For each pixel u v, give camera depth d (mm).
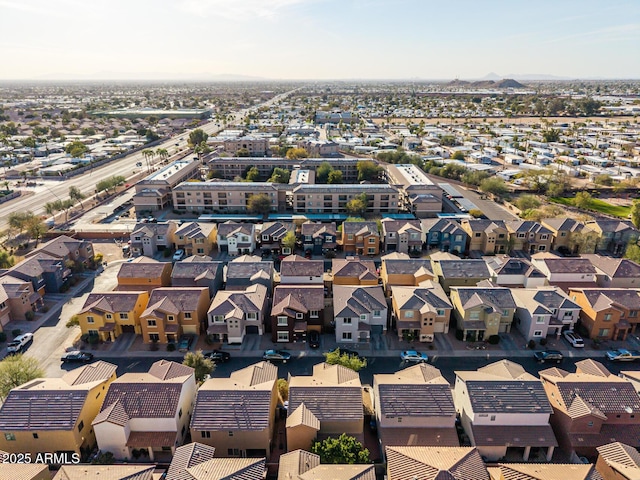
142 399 44156
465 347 62375
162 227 93938
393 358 60094
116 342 63250
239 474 35750
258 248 96375
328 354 54531
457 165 157875
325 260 89500
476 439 42938
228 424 42062
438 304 63688
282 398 51406
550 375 49188
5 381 49312
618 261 74562
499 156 191875
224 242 93188
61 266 79000
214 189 117938
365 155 188375
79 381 46500
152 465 39562
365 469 36625
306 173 135750
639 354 60062
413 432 43406
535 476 35344
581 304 66500
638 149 187375
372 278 71250
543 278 72438
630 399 44781
